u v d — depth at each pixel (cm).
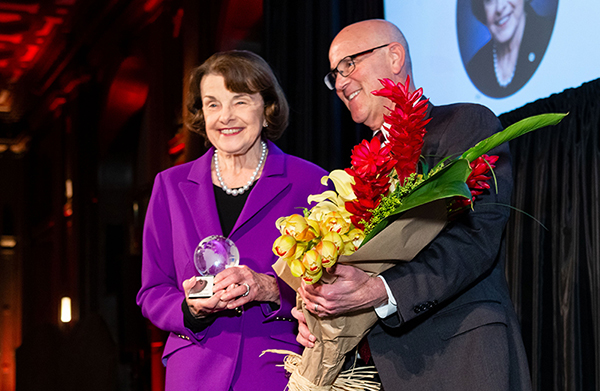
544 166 288
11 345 1753
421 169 165
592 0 251
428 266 151
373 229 144
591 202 260
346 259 145
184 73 674
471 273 153
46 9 1045
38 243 1612
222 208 207
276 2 446
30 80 1378
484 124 169
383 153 141
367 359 171
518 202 302
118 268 1083
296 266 140
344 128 404
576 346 263
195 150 616
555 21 267
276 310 192
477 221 157
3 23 1098
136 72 988
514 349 163
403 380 157
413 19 347
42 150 1575
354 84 191
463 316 159
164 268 208
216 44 618
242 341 192
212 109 202
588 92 252
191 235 200
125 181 1113
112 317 1070
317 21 418
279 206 204
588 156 261
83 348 496
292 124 425
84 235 1121
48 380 497
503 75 291
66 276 1284
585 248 264
